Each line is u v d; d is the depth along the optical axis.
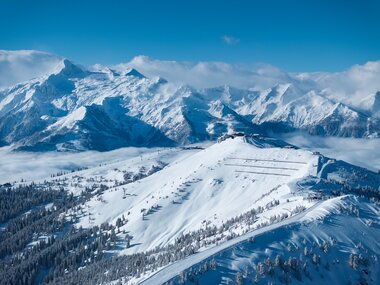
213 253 189.25
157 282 172.75
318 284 185.00
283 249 197.25
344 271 196.38
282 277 180.12
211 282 172.12
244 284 172.75
